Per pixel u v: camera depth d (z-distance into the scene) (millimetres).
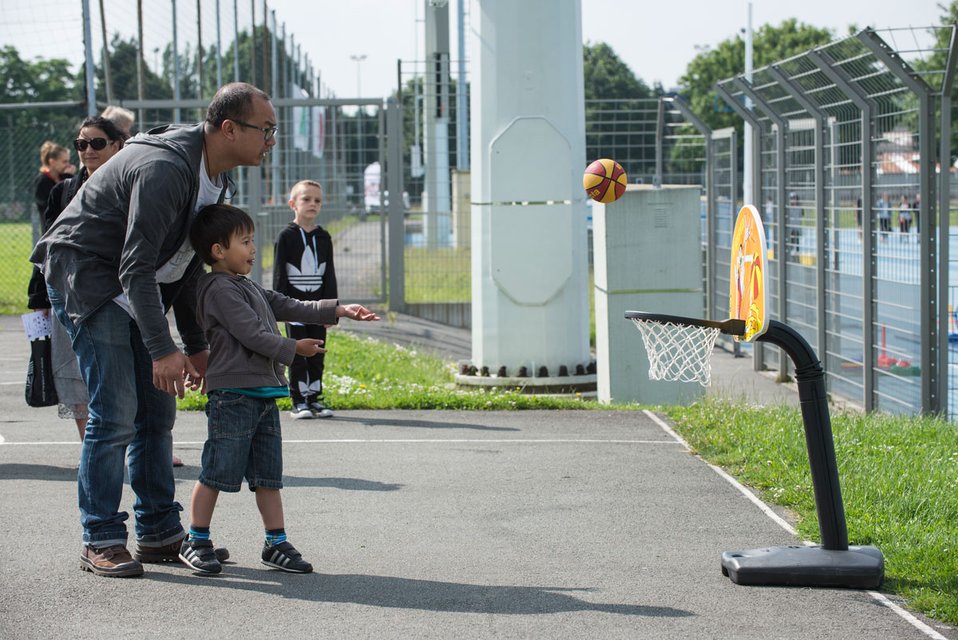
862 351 11578
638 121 17938
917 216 10070
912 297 10219
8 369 13195
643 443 8516
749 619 4629
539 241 12961
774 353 14578
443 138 18719
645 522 6219
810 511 6293
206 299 5082
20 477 7281
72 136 21281
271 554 5273
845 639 4402
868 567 5023
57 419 9680
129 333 5109
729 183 16656
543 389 12938
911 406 10328
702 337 5453
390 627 4508
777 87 15219
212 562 5176
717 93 14789
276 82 32062
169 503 5410
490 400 10305
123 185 4926
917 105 10000
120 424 5125
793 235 13719
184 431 8930
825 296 12422
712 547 5723
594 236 12219
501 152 12906
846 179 11750
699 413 9320
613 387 11664
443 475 7406
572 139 13047
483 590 4996
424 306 18828
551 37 12836
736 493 6887
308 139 20359
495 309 13109
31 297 6738
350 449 8297
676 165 18047
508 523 6195
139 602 4797
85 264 4984
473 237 13320
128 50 23609
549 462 7820
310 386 9734
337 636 4406
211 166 5066
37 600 4816
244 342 5031
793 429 8297
